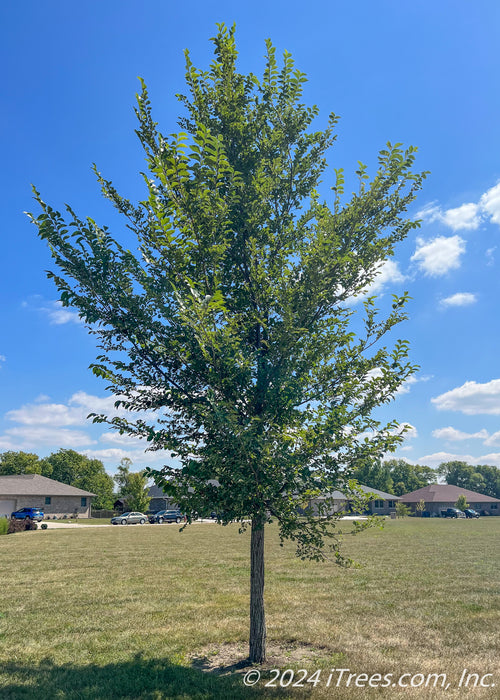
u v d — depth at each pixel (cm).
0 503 5516
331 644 879
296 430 732
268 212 868
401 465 12038
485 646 869
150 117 709
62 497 5978
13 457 9156
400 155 811
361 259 768
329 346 796
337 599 1249
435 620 1041
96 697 653
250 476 654
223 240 732
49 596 1305
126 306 730
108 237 763
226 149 848
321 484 699
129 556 2170
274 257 830
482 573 1669
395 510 8000
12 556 2209
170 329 746
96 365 750
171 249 701
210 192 715
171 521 5281
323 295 769
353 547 2495
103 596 1298
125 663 791
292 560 1995
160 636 937
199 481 704
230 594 1316
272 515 734
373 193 824
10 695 661
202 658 823
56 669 766
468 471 12912
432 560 1998
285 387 721
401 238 841
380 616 1075
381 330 812
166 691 670
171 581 1520
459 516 7756
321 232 767
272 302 795
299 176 908
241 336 824
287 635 931
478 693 656
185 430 779
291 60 869
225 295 841
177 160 653
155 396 785
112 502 8769
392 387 761
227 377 708
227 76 846
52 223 720
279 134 862
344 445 750
